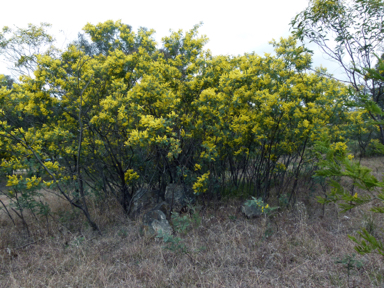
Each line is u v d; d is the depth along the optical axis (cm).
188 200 464
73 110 434
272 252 326
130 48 548
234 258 312
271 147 490
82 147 464
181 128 436
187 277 282
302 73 463
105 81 458
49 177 452
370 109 123
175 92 454
